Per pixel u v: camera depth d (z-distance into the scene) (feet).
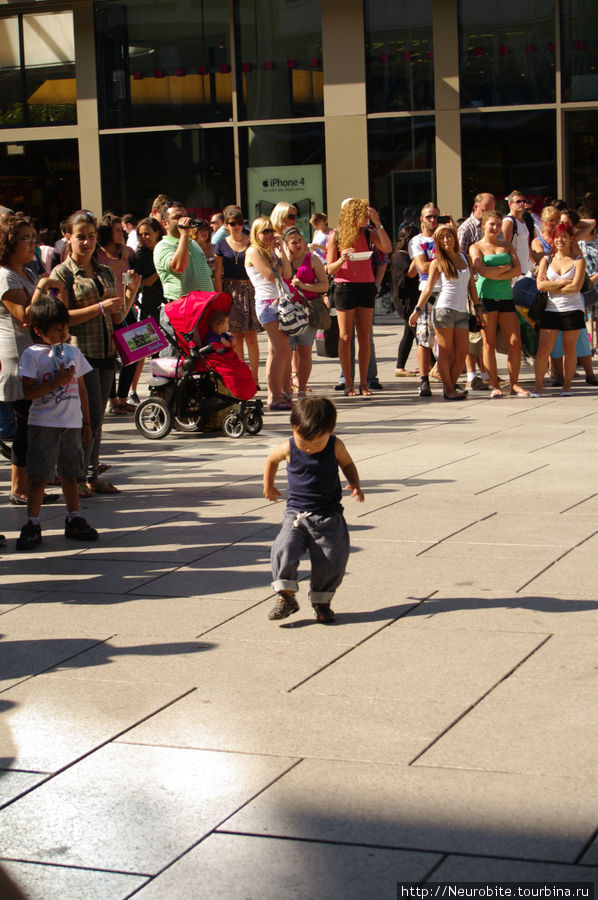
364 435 32.89
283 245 38.29
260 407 34.19
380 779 11.89
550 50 61.26
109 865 10.53
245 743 12.89
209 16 65.57
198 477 28.09
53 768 12.49
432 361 45.01
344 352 40.42
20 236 24.85
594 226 43.47
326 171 64.90
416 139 63.46
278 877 10.21
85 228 25.86
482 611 17.11
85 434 23.48
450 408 37.63
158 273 36.55
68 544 22.15
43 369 21.67
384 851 10.52
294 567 16.88
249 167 66.23
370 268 39.86
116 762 12.58
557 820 10.91
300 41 64.49
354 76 63.41
